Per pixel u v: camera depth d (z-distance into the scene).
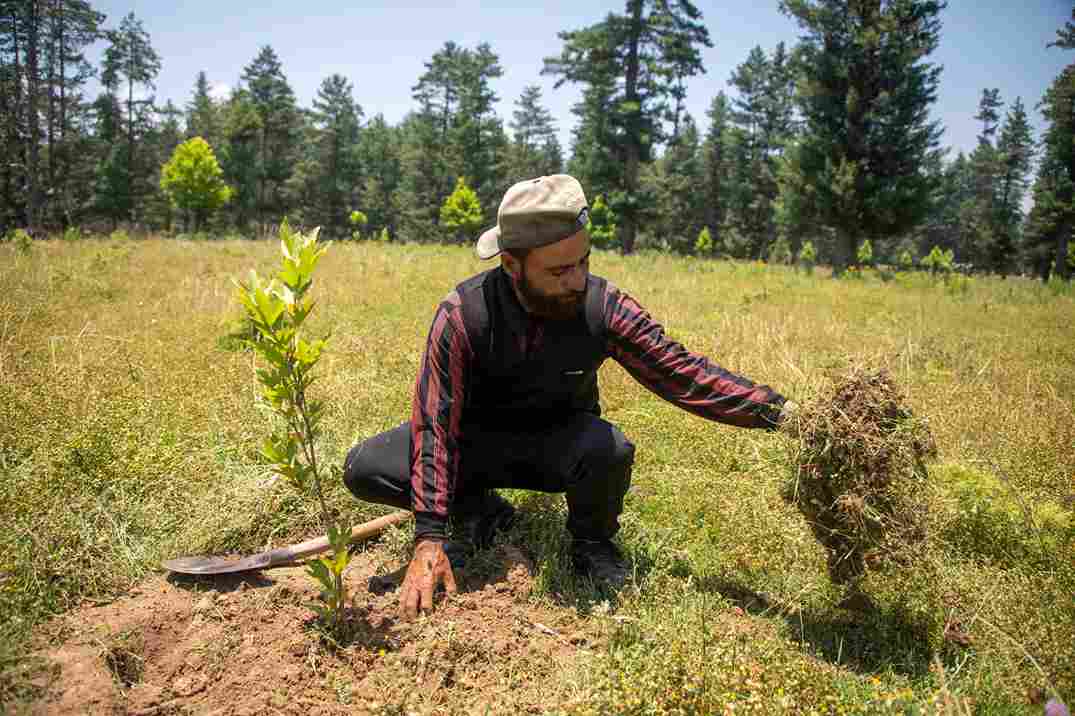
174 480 3.17
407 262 13.32
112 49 64.94
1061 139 47.50
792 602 2.54
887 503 2.23
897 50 28.11
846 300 12.07
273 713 2.03
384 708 2.00
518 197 2.15
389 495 2.75
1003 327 9.66
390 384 4.75
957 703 1.89
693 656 2.02
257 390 4.21
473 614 2.42
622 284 12.25
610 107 44.44
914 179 29.17
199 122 86.75
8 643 2.10
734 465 3.80
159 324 6.28
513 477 2.77
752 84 64.62
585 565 2.78
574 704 1.92
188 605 2.47
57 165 57.69
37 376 4.08
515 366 2.45
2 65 50.06
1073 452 3.78
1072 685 2.05
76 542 2.69
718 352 6.05
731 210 70.81
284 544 2.97
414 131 77.19
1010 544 2.87
